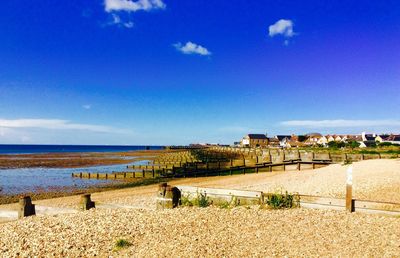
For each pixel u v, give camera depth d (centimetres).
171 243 918
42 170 5688
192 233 995
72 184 3819
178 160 6600
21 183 3931
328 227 1004
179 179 3806
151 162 7200
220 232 995
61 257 873
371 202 1146
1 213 1399
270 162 4050
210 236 960
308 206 1245
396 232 943
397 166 2358
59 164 7069
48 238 1009
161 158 7394
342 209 1195
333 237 916
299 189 2008
